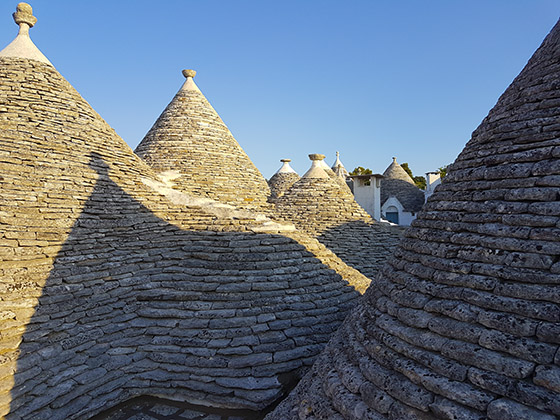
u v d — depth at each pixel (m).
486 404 2.67
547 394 2.49
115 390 6.06
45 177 7.71
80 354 6.11
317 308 7.28
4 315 5.52
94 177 8.53
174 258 7.98
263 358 6.33
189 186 11.53
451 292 3.48
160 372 6.36
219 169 12.41
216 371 6.23
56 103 9.17
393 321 3.87
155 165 12.10
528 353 2.71
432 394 2.99
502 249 3.38
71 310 6.35
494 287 3.21
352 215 12.95
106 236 7.75
